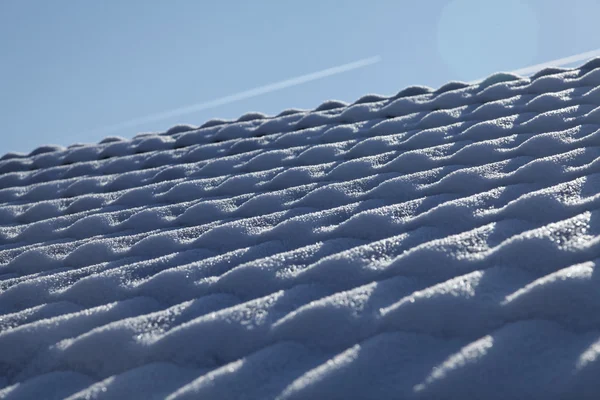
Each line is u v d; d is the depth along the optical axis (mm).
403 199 1939
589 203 1494
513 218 1524
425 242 1487
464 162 2180
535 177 1818
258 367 1079
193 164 3076
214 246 1818
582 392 894
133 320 1319
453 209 1631
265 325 1207
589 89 2816
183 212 2285
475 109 3000
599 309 1064
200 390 1039
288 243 1711
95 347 1256
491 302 1128
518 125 2469
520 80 3350
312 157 2734
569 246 1271
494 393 924
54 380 1203
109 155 3818
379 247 1467
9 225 2660
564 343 1005
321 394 972
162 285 1528
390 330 1110
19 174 3629
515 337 1029
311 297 1303
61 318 1413
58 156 3986
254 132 3637
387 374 996
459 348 1033
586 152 1907
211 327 1222
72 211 2686
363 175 2320
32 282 1721
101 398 1093
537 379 933
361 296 1224
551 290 1113
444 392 937
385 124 3088
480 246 1363
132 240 2025
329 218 1828
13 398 1164
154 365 1166
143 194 2672
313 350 1110
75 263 1962
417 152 2350
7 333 1369
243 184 2514
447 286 1184
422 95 3574
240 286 1435
